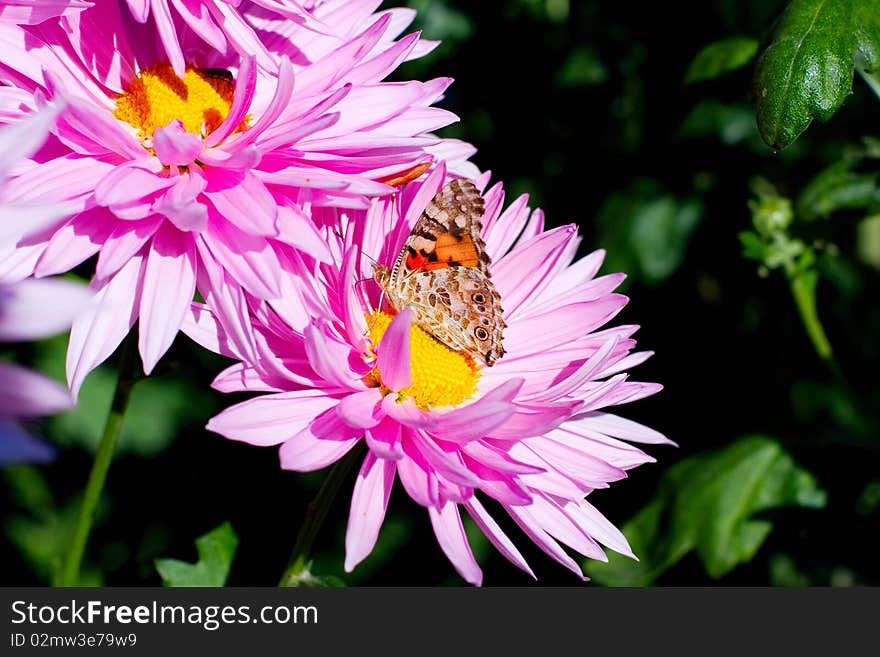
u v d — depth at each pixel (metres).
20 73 0.44
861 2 0.47
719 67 0.52
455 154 0.48
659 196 0.56
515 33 0.58
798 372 0.57
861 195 0.51
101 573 0.52
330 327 0.45
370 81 0.46
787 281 0.52
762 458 0.52
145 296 0.43
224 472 0.57
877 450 0.52
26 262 0.42
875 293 0.59
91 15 0.45
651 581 0.51
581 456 0.45
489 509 0.56
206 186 0.44
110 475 0.56
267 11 0.47
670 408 0.56
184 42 0.46
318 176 0.44
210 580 0.47
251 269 0.43
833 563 0.52
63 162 0.43
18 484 0.55
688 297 0.57
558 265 0.48
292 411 0.43
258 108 0.46
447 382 0.46
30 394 0.37
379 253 0.47
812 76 0.46
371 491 0.43
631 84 0.58
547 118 0.58
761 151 0.56
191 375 0.57
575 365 0.46
